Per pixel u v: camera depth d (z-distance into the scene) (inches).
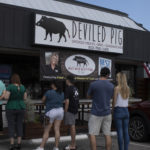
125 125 235.1
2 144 289.6
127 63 700.0
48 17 440.5
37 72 593.3
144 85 659.4
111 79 530.6
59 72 465.7
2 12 400.5
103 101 219.8
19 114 266.5
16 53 548.4
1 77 545.0
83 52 497.0
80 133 355.6
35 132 300.2
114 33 525.7
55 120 255.6
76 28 473.1
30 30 432.5
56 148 256.5
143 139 313.0
